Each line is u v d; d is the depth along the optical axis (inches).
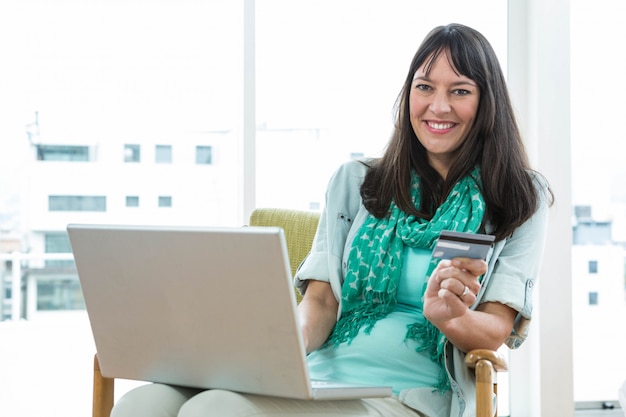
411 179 91.3
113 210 140.2
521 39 144.3
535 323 141.9
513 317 83.7
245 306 65.9
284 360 66.0
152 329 71.5
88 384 141.7
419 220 89.3
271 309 65.0
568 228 140.7
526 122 143.9
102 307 73.3
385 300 86.3
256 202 141.0
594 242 155.0
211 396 68.8
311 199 142.6
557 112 141.0
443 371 81.8
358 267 88.0
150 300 70.3
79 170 139.2
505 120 89.4
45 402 140.6
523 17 144.3
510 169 88.0
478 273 72.0
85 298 73.9
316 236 94.4
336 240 92.0
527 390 145.3
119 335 73.9
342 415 71.5
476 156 89.3
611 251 155.1
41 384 140.3
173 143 140.9
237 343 67.5
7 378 139.4
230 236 64.8
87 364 141.6
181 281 68.0
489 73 88.7
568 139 141.0
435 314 73.9
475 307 83.8
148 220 140.8
